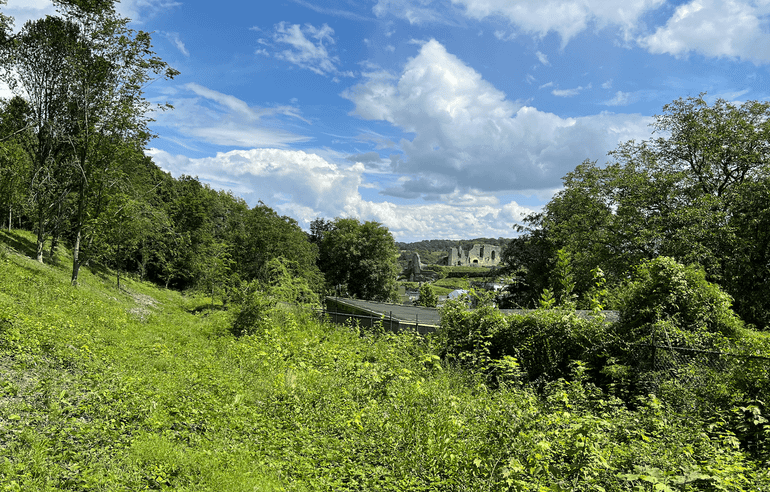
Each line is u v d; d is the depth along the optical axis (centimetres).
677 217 2436
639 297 1066
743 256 2327
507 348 1165
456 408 714
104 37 2538
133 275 4572
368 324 2144
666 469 484
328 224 7938
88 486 434
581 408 770
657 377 875
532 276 3488
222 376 963
